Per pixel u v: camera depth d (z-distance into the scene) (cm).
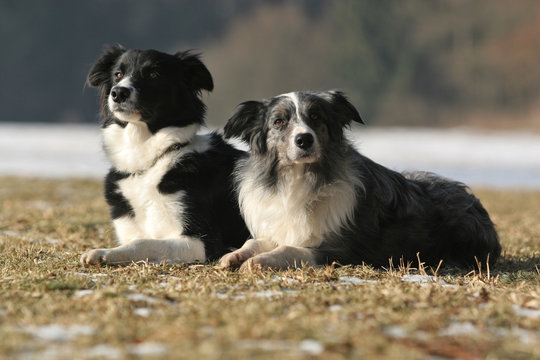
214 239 956
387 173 988
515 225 1430
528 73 9656
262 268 820
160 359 468
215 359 467
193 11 11844
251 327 539
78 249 1032
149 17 11562
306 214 904
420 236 976
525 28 9806
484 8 10125
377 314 590
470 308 631
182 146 983
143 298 666
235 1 12231
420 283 763
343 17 10256
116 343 505
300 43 10738
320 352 488
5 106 10250
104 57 1055
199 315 586
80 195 1973
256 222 936
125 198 982
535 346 509
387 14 9944
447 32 10075
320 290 709
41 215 1451
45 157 3709
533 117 9225
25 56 10394
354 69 9725
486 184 2738
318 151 880
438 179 1068
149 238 937
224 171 1004
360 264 920
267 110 935
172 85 995
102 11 11244
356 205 913
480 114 9431
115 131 1002
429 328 556
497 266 1011
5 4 10688
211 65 10800
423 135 6656
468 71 9725
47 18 10675
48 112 10394
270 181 921
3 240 1092
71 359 468
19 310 606
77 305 623
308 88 10400
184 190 956
